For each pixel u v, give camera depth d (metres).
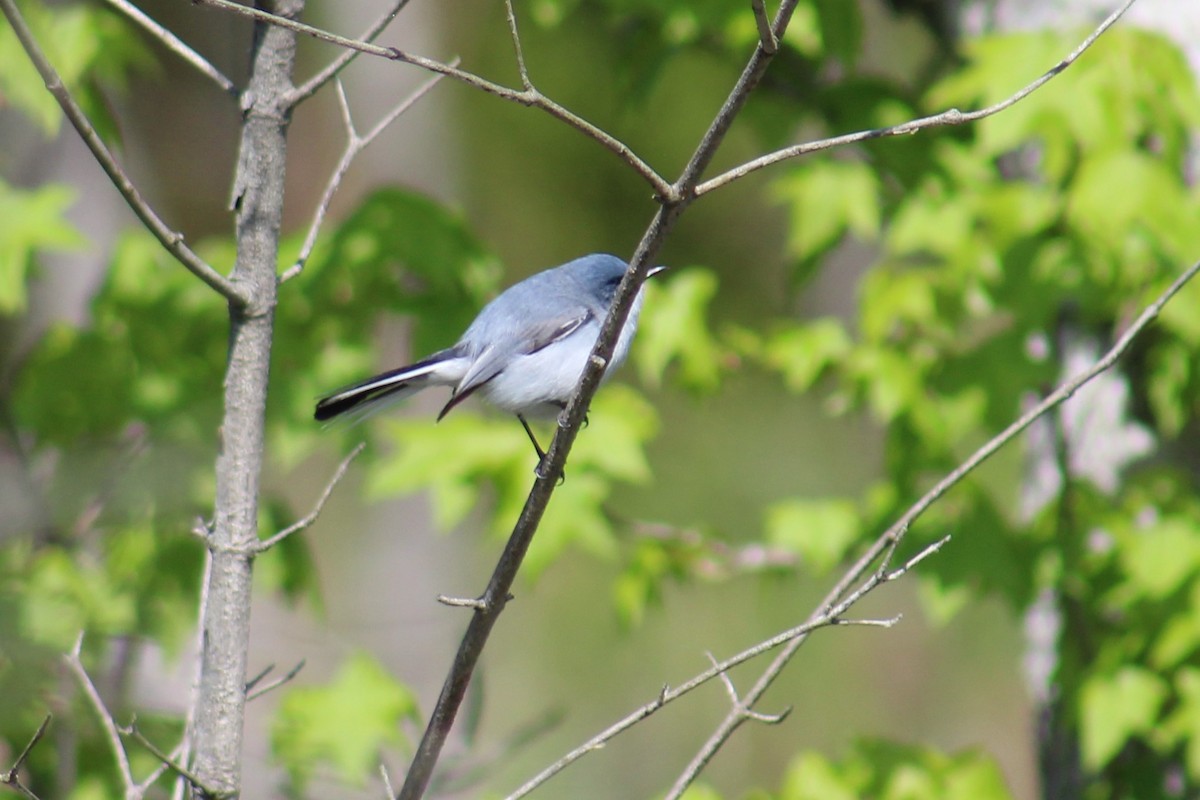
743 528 22.06
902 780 10.49
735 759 21.34
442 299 10.80
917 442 10.62
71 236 10.15
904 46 19.44
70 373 10.66
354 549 19.36
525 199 24.66
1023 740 21.91
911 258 13.00
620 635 12.12
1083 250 9.98
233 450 6.02
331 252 10.67
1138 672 9.76
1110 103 9.54
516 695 21.22
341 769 9.71
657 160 24.11
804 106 11.61
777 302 25.55
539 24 11.86
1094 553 10.33
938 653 22.53
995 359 10.20
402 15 18.88
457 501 10.23
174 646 9.87
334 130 19.05
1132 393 11.28
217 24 23.34
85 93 10.28
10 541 9.59
